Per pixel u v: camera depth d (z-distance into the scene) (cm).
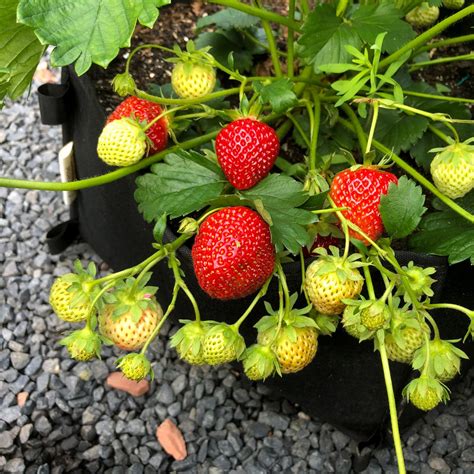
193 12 34
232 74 26
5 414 31
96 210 32
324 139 28
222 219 21
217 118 28
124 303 21
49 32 20
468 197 25
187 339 21
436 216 25
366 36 25
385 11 26
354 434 29
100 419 31
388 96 24
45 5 19
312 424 31
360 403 28
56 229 36
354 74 28
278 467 30
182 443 30
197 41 31
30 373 32
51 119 30
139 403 32
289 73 29
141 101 24
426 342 20
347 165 27
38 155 41
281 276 21
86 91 28
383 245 21
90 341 21
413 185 21
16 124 42
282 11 35
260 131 22
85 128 29
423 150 28
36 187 22
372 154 22
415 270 20
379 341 20
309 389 28
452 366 21
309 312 22
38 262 36
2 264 36
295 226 21
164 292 28
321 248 20
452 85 32
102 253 34
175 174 23
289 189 22
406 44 25
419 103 29
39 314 34
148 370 21
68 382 32
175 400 32
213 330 21
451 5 29
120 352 33
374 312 19
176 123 26
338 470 30
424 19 31
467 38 29
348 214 22
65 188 22
